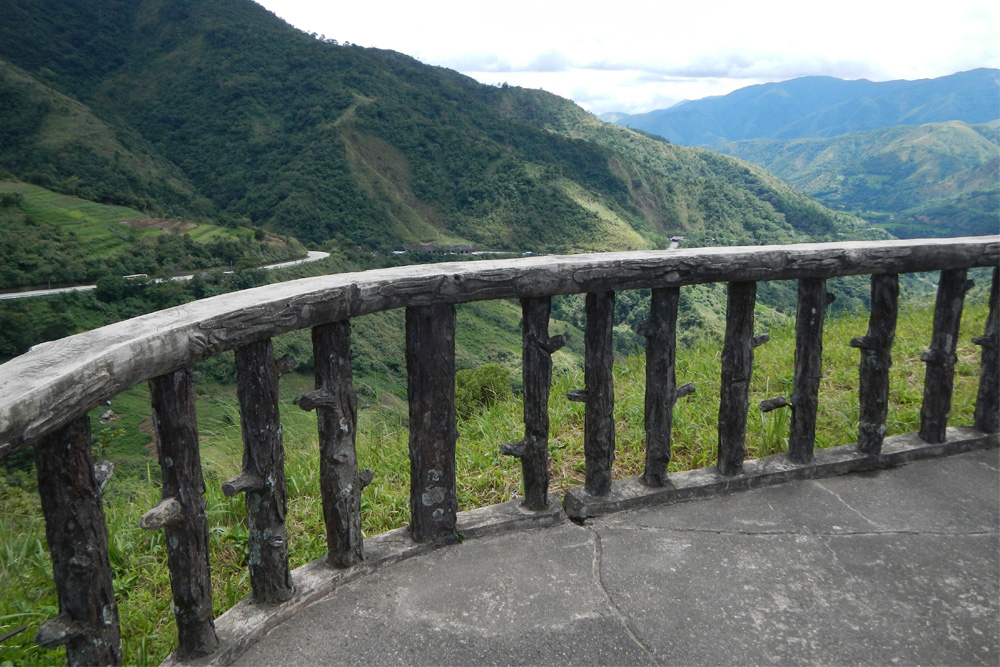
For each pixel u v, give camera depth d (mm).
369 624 1781
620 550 2145
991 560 2117
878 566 2078
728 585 1966
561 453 3125
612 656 1668
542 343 2125
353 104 153625
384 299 1815
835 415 3551
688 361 4805
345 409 1866
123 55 196750
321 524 2486
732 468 2564
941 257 2621
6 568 2285
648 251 2334
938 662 1665
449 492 2121
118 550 2318
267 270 65625
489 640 1718
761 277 2344
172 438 1447
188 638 1603
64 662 1797
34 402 951
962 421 3451
